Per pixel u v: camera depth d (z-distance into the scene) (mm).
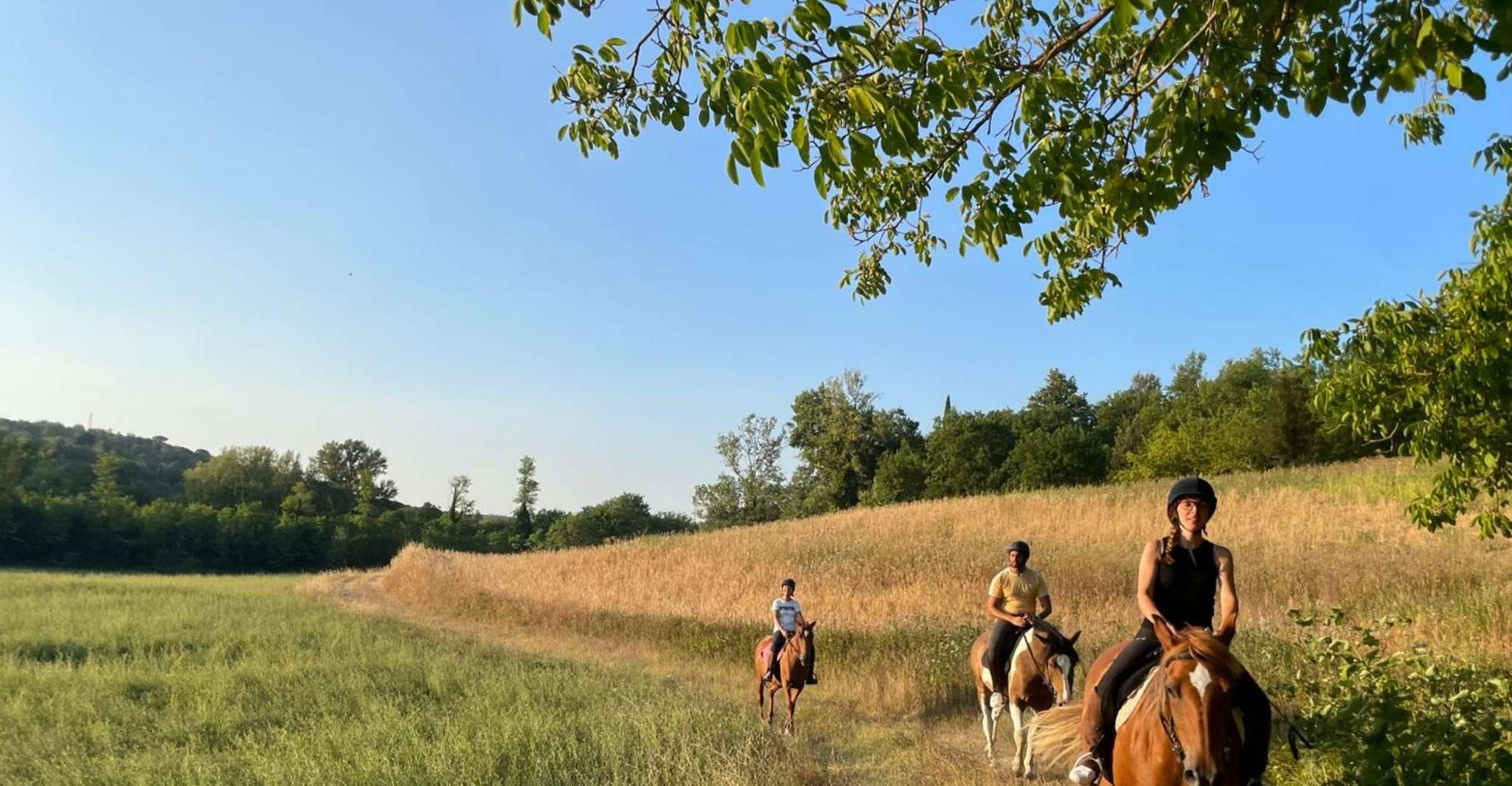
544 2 4453
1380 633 13461
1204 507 5055
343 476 126688
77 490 104062
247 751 9180
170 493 130375
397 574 41406
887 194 6289
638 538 45094
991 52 5914
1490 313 7438
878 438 86500
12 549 65562
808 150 4430
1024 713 10375
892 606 21188
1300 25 4363
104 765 8594
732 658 18062
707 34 4559
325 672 14094
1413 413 8273
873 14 5531
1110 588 20766
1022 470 72625
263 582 50781
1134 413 97625
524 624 25031
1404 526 25172
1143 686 4977
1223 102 4121
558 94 5488
